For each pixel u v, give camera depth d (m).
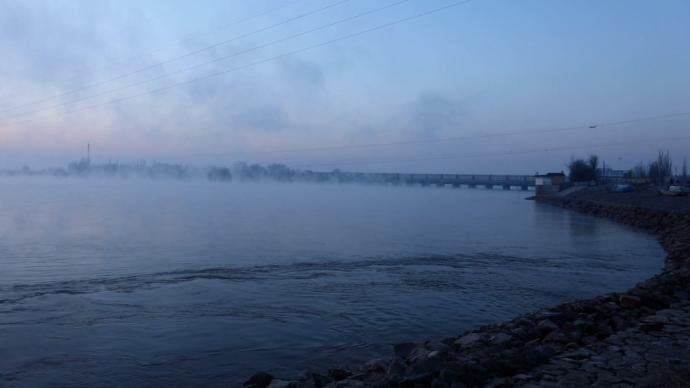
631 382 8.27
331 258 28.59
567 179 120.44
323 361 12.60
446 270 25.27
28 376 11.59
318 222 51.12
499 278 23.30
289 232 41.88
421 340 14.30
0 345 13.51
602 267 26.75
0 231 41.59
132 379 11.45
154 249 31.83
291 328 15.15
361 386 8.93
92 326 15.21
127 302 18.08
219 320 15.89
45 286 20.75
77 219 52.03
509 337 11.52
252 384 10.42
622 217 56.25
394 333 14.89
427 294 19.78
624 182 107.56
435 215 62.50
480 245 35.25
